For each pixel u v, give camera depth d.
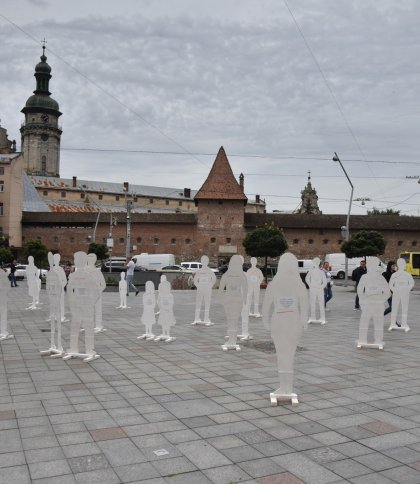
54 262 16.73
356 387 8.41
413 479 4.91
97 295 10.59
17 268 48.25
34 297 21.41
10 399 7.55
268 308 7.66
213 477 4.91
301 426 6.42
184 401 7.50
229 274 11.84
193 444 5.77
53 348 11.09
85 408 7.12
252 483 4.80
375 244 37.50
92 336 10.63
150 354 11.27
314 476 4.96
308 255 69.62
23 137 114.19
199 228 71.50
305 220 70.62
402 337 14.34
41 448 5.62
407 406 7.33
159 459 5.34
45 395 7.78
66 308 21.20
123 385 8.44
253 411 7.03
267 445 5.76
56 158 115.56
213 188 72.00
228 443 5.81
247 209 141.00
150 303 13.37
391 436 6.07
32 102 112.44
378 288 12.15
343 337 14.09
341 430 6.28
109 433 6.11
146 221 71.69
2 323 13.28
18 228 74.25
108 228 72.50
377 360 10.76
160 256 54.81
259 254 49.62
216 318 18.67
